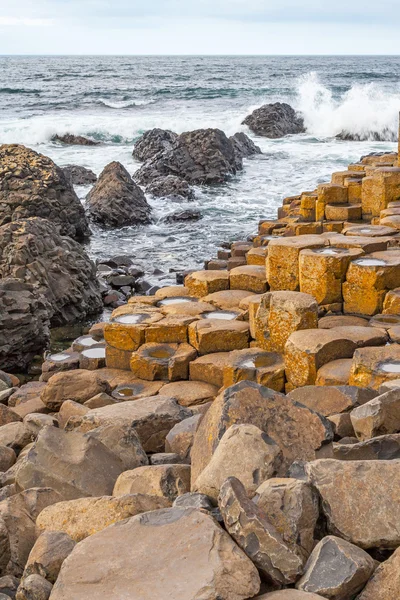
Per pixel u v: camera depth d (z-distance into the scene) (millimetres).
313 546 3537
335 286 9523
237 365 8086
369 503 3652
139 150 34406
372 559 3389
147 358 8781
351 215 15094
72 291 14906
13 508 4438
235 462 4078
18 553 4215
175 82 83312
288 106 43938
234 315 9688
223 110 50812
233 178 29969
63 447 4980
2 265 14555
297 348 7676
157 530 3604
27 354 12336
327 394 6016
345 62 160250
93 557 3473
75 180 28391
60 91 68062
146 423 6078
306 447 4480
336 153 35062
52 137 39281
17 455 6531
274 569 3289
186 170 29391
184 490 4539
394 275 9242
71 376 8250
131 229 22766
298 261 9852
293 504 3578
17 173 20750
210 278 10844
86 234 21984
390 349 7270
